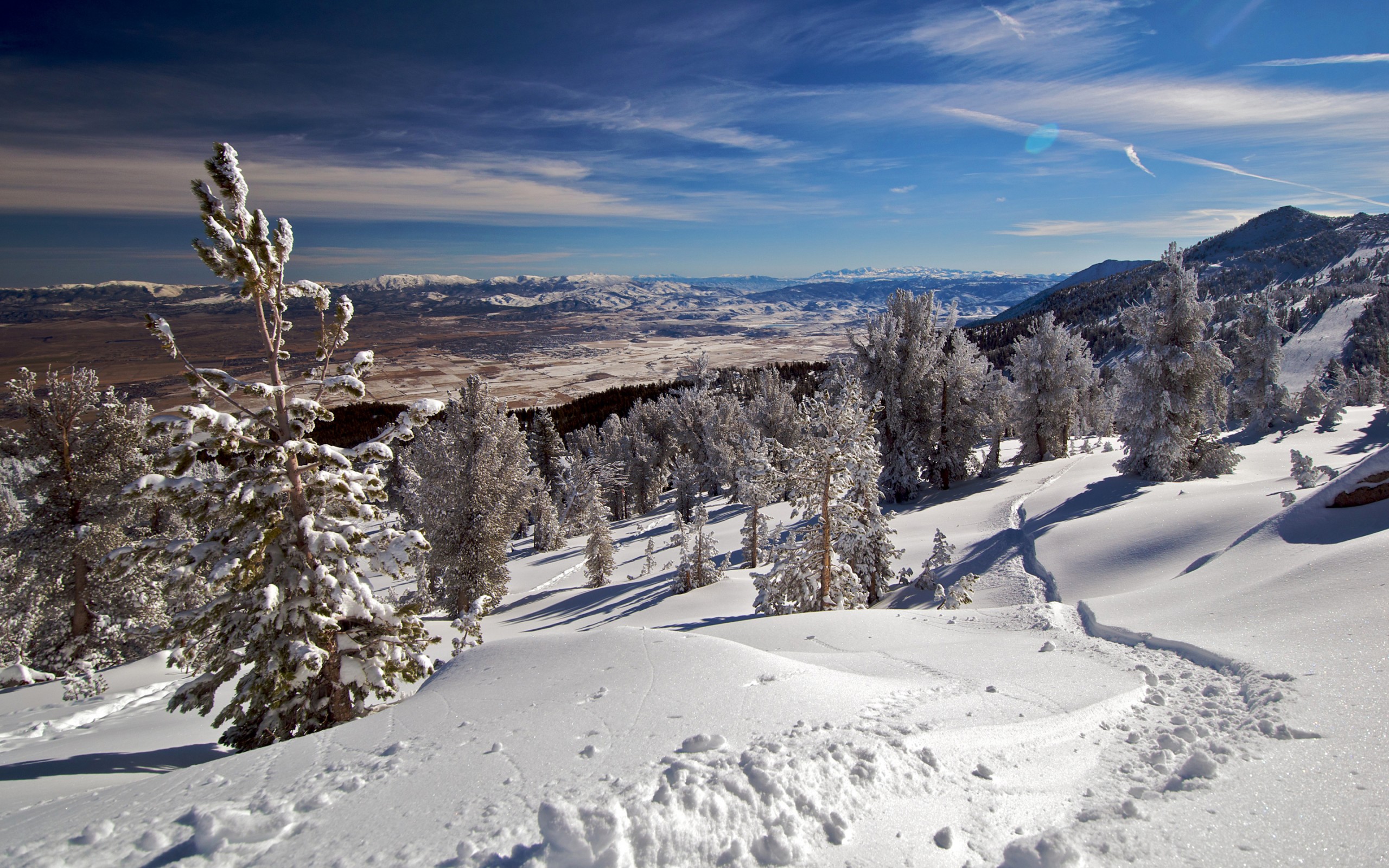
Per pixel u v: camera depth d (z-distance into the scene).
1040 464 39.50
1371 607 6.88
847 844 3.46
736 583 25.66
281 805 4.18
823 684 6.06
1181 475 26.19
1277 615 7.93
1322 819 3.55
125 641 19.03
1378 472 10.40
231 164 7.72
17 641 18.09
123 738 10.34
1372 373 60.75
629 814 3.48
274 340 8.21
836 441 17.27
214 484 7.96
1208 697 5.94
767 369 59.56
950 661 8.28
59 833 4.28
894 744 4.47
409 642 9.32
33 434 18.52
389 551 8.76
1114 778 4.41
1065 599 15.56
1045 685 6.64
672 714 5.23
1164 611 10.19
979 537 23.78
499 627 27.64
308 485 8.38
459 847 3.42
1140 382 27.36
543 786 4.08
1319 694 5.25
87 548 18.53
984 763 4.47
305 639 8.00
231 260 7.70
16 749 9.92
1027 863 3.28
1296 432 40.94
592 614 26.59
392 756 4.97
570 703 5.79
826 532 17.59
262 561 8.10
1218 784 4.08
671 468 80.50
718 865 3.27
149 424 7.20
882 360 36.03
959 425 36.53
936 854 3.42
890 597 19.31
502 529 30.69
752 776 3.86
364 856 3.46
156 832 3.96
